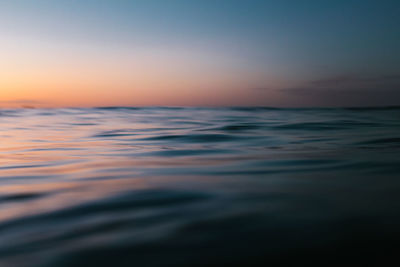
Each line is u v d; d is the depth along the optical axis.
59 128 8.52
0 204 1.91
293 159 3.37
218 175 2.62
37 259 1.21
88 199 1.97
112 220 1.58
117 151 4.32
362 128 7.20
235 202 1.84
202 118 11.62
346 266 1.13
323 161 3.19
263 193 2.02
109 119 11.93
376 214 1.57
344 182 2.26
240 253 1.22
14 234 1.44
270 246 1.27
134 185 2.30
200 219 1.57
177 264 1.15
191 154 3.93
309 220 1.52
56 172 2.91
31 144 5.25
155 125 9.05
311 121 9.40
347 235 1.35
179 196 1.99
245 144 4.85
